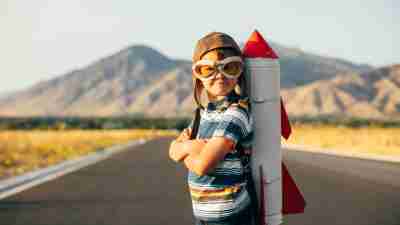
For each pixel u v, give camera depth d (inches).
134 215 386.6
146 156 1173.7
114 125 6343.5
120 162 977.5
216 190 106.3
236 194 106.7
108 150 1481.3
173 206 430.9
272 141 112.7
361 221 355.6
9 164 981.8
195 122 112.7
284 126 116.7
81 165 906.1
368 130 3828.7
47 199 477.1
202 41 108.1
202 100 113.0
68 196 497.4
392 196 477.1
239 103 108.0
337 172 707.4
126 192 526.0
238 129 105.0
